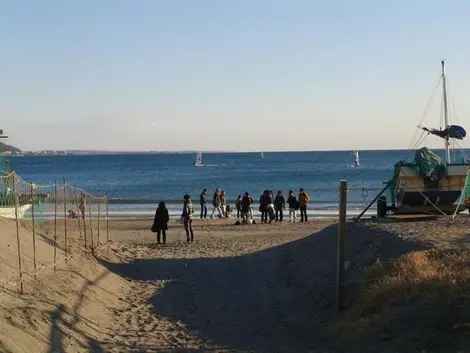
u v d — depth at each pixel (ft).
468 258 36.09
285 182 271.69
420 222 60.64
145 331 36.52
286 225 98.12
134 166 507.71
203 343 34.09
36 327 30.01
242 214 104.37
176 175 351.67
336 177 301.84
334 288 42.60
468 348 24.81
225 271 58.65
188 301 45.73
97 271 49.83
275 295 47.44
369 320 31.55
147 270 58.49
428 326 28.02
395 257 41.27
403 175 70.74
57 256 47.75
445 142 76.89
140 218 115.44
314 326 36.68
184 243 77.36
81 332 33.19
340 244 37.63
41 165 555.28
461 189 70.13
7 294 33.37
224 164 521.24
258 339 35.14
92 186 267.18
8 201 64.13
